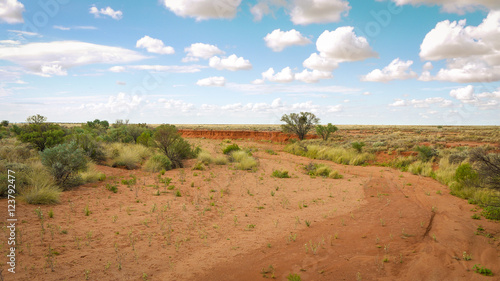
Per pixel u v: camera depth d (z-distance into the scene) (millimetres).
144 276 4789
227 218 8391
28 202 8289
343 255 5902
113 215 7902
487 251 5984
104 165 16547
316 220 8422
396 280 4836
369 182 14680
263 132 49781
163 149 18625
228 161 21438
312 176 16406
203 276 5000
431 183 14312
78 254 5406
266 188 12844
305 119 40062
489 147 22094
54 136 17828
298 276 4926
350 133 53469
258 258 5801
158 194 10547
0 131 32812
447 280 4820
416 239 6762
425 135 42000
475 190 11039
